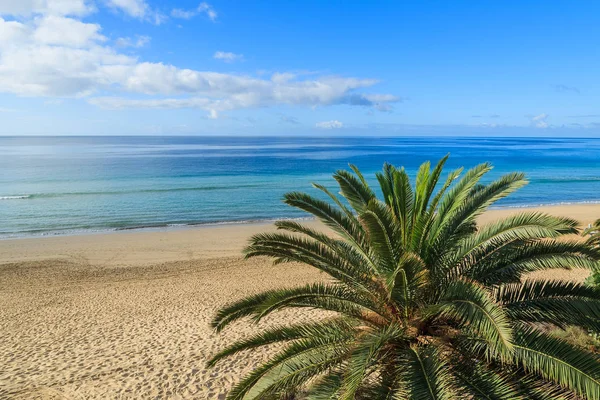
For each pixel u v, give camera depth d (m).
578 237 17.39
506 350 3.69
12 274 16.97
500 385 4.28
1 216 29.55
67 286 15.45
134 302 13.52
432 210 5.35
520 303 5.14
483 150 129.25
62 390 7.80
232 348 5.25
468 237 5.81
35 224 27.28
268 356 8.84
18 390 7.85
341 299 5.34
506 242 5.52
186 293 14.34
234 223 27.94
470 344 4.83
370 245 5.38
